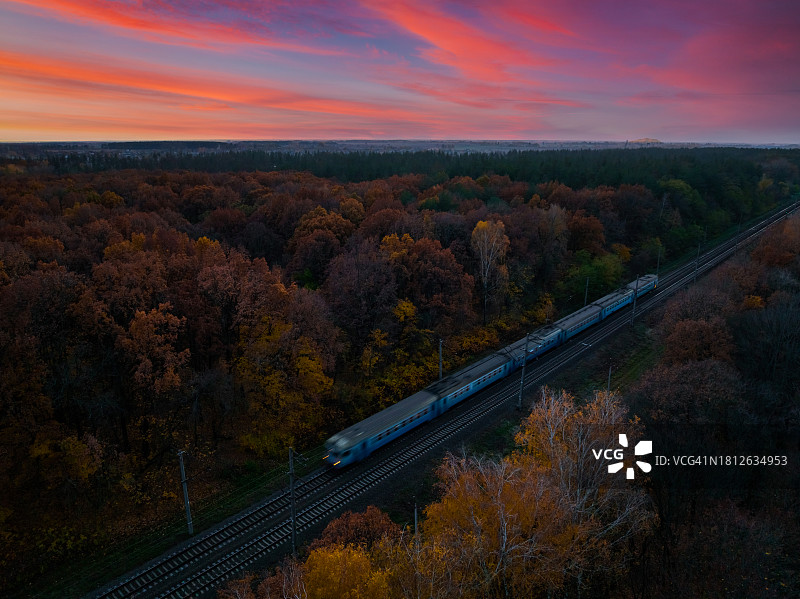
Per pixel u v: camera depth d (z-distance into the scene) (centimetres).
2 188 10144
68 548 4103
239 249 8075
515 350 7175
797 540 3878
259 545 4103
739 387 4681
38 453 4081
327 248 8212
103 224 7488
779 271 7412
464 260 8506
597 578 3497
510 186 12769
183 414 5303
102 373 4794
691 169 14762
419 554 2584
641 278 10000
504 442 5494
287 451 5416
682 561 3738
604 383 6800
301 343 5622
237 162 19600
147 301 5194
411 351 7019
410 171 16688
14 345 4134
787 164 19225
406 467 5034
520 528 2959
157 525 4397
